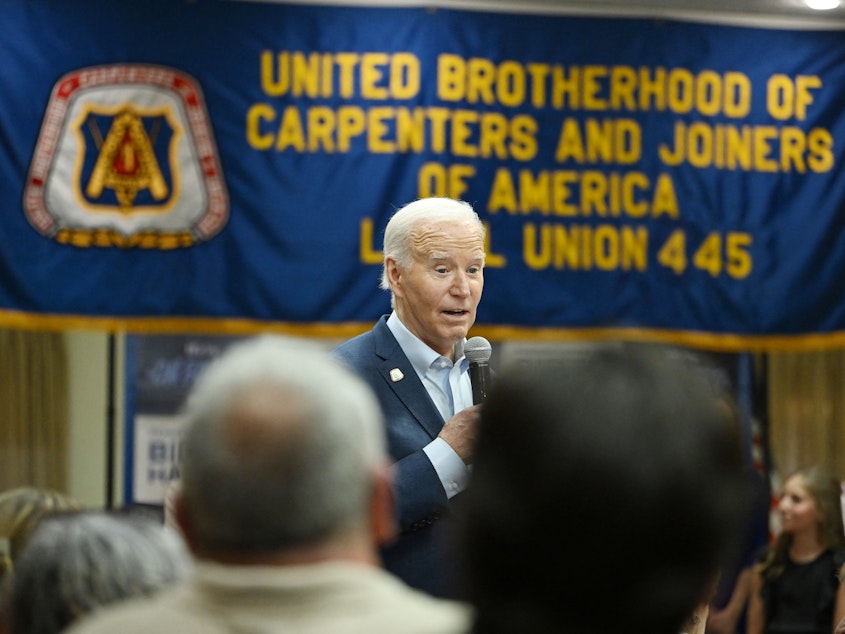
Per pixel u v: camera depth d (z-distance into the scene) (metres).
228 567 1.99
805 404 11.70
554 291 10.97
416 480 4.70
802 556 8.78
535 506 1.69
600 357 1.76
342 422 1.98
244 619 1.96
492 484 1.72
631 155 11.13
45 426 11.87
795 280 11.27
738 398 11.43
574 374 1.73
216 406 1.98
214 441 1.95
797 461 11.69
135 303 10.61
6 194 10.48
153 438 11.45
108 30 10.68
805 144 11.35
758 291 11.23
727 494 1.70
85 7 10.66
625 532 1.67
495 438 1.73
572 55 11.11
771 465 11.58
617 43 11.16
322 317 10.75
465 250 5.10
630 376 1.72
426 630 1.96
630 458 1.67
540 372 1.75
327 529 1.98
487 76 11.02
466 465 4.74
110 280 10.59
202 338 11.41
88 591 2.67
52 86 10.59
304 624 1.96
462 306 5.07
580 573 1.69
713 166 11.23
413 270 5.09
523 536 1.70
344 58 10.91
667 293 11.10
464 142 10.97
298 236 10.77
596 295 11.00
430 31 10.98
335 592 1.98
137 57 10.72
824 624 8.64
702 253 11.16
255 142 10.79
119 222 10.62
